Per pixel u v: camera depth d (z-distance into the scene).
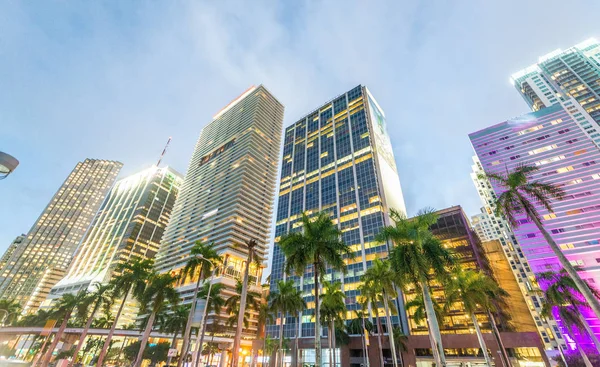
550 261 78.81
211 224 137.25
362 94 142.88
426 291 28.72
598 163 87.50
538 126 108.56
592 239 76.31
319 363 25.58
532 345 59.62
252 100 196.25
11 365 41.84
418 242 30.03
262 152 168.12
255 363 87.31
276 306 52.88
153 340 97.62
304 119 164.75
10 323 94.00
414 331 73.38
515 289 91.00
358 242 92.75
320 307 56.47
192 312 44.62
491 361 60.72
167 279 51.44
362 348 72.19
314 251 29.19
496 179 32.19
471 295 44.28
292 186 136.00
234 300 56.12
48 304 169.38
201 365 85.44
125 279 51.25
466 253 82.12
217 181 160.38
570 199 85.38
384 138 135.75
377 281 46.38
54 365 59.41
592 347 61.22
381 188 102.12
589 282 71.19
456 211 93.25
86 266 190.75
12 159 7.00
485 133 119.81
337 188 114.62
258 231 139.12
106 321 94.44
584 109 120.00
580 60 146.00
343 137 132.25
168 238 158.12
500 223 114.81
